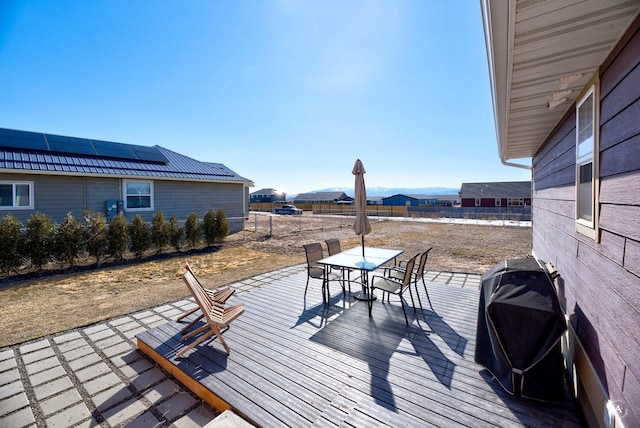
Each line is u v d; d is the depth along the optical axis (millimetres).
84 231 7340
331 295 4609
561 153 3199
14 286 5559
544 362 2037
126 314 4090
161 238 8711
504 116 2988
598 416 1689
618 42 1587
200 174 12602
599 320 1792
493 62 1848
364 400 2131
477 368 2535
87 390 2469
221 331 3318
